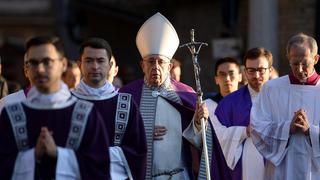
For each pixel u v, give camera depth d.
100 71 12.41
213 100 16.00
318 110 13.71
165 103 13.81
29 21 42.12
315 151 13.54
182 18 32.34
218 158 13.72
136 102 13.84
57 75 10.82
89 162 10.96
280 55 27.34
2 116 10.94
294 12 27.55
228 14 25.81
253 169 14.52
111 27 37.22
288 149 13.72
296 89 13.80
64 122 10.93
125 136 12.35
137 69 36.44
